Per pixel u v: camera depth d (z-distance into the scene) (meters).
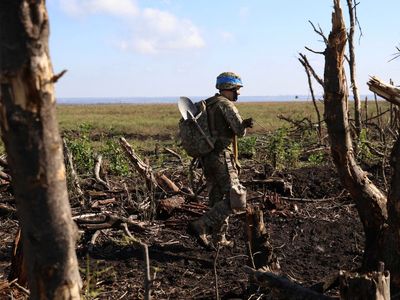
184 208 7.09
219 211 5.48
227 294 4.53
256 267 4.57
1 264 5.45
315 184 8.64
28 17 2.19
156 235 6.30
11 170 2.32
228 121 5.55
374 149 9.84
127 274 5.04
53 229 2.33
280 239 6.27
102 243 5.94
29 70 2.20
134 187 8.36
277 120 27.20
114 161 9.89
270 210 7.39
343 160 4.05
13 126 2.24
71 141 10.27
